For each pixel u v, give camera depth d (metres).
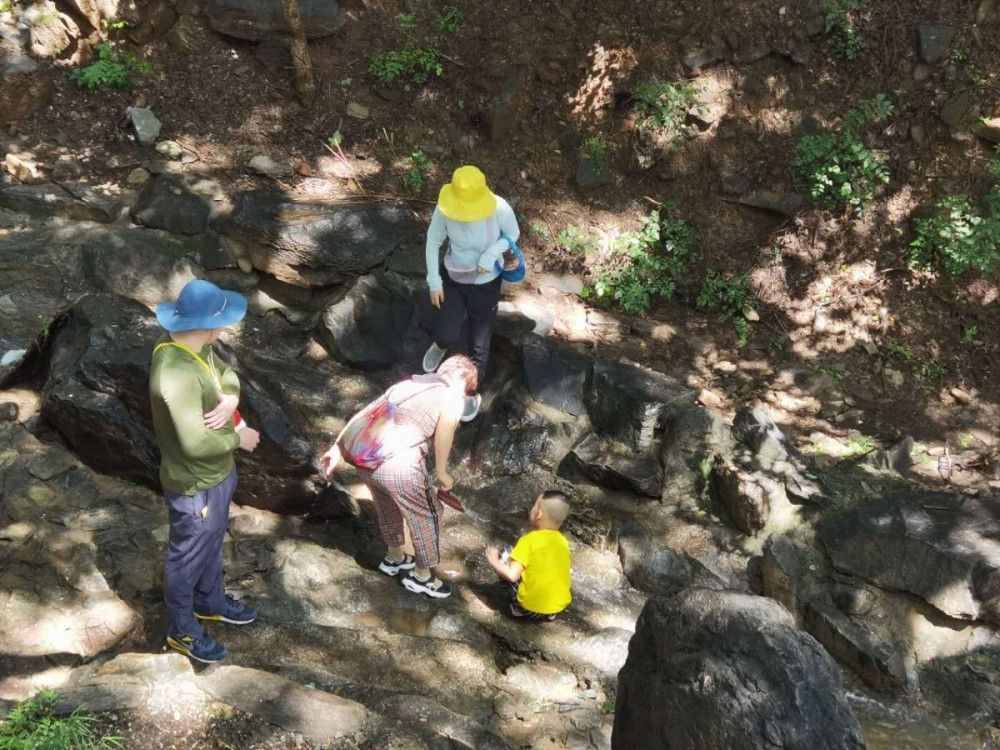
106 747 3.86
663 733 3.78
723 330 7.99
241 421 4.54
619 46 8.54
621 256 8.14
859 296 8.12
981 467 7.02
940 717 5.27
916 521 5.84
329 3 8.46
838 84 8.44
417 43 8.60
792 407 7.42
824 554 5.86
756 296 8.10
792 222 8.23
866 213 8.26
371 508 6.01
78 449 5.70
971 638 5.54
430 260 6.05
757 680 3.61
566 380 6.71
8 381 6.14
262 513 5.83
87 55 8.46
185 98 8.33
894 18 8.45
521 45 8.60
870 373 7.82
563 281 7.99
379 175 8.15
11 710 4.01
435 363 6.70
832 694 3.60
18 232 7.28
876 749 4.98
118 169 7.82
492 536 6.07
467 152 8.42
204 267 7.38
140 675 4.23
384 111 8.45
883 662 5.31
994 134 8.12
